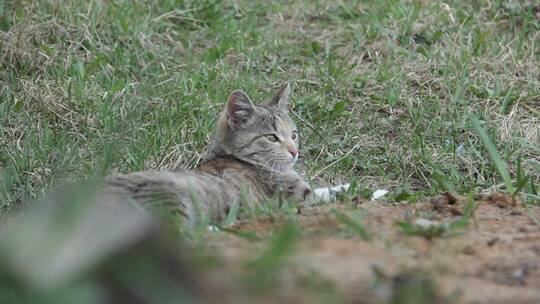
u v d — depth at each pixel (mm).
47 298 6176
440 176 11930
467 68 15828
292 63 16625
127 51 16344
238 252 8016
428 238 8789
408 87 15617
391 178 13727
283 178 12398
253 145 12461
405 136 14469
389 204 10977
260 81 15859
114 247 6523
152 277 6480
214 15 17938
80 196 6844
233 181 11898
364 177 13664
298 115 14898
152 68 16094
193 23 17672
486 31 16781
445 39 16828
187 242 8648
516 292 7453
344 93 15562
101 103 14805
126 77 15781
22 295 6242
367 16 17875
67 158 13000
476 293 7371
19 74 15703
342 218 8883
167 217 9414
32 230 6598
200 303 6559
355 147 14266
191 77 15711
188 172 11727
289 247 7270
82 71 15594
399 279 7328
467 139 14344
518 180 11516
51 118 14688
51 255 6367
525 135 14414
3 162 13594
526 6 17625
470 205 9930
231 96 12562
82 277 6352
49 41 16406
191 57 16500
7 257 6371
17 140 14023
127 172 12859
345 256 7820
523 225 9578
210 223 9875
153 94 15125
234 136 12531
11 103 14898
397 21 17344
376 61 16453
